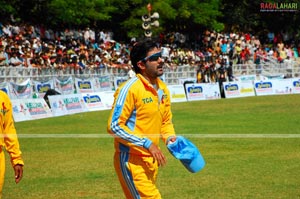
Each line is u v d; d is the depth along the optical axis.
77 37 52.50
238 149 19.53
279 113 33.62
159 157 7.76
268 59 66.56
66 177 15.12
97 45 52.94
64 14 53.59
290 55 70.25
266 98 48.75
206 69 55.06
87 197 12.77
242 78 57.53
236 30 75.38
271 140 21.80
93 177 15.09
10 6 49.00
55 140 22.86
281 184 13.81
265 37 76.50
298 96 50.91
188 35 67.44
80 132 25.09
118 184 14.16
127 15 63.69
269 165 16.39
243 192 12.98
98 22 62.22
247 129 25.34
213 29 68.94
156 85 8.35
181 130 25.23
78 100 37.41
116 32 64.38
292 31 77.12
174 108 39.41
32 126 28.20
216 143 21.06
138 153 7.97
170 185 13.85
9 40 42.47
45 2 53.03
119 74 49.53
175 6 64.81
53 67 42.09
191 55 59.97
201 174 15.16
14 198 12.80
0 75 37.09
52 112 34.38
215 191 13.12
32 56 41.94
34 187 13.92
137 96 8.02
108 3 59.97
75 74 44.22
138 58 8.17
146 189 7.97
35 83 38.88
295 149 19.44
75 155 18.86
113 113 7.98
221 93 51.75
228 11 75.00
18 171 8.73
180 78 54.00
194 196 12.66
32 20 54.00
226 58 59.34
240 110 36.44
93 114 35.47
